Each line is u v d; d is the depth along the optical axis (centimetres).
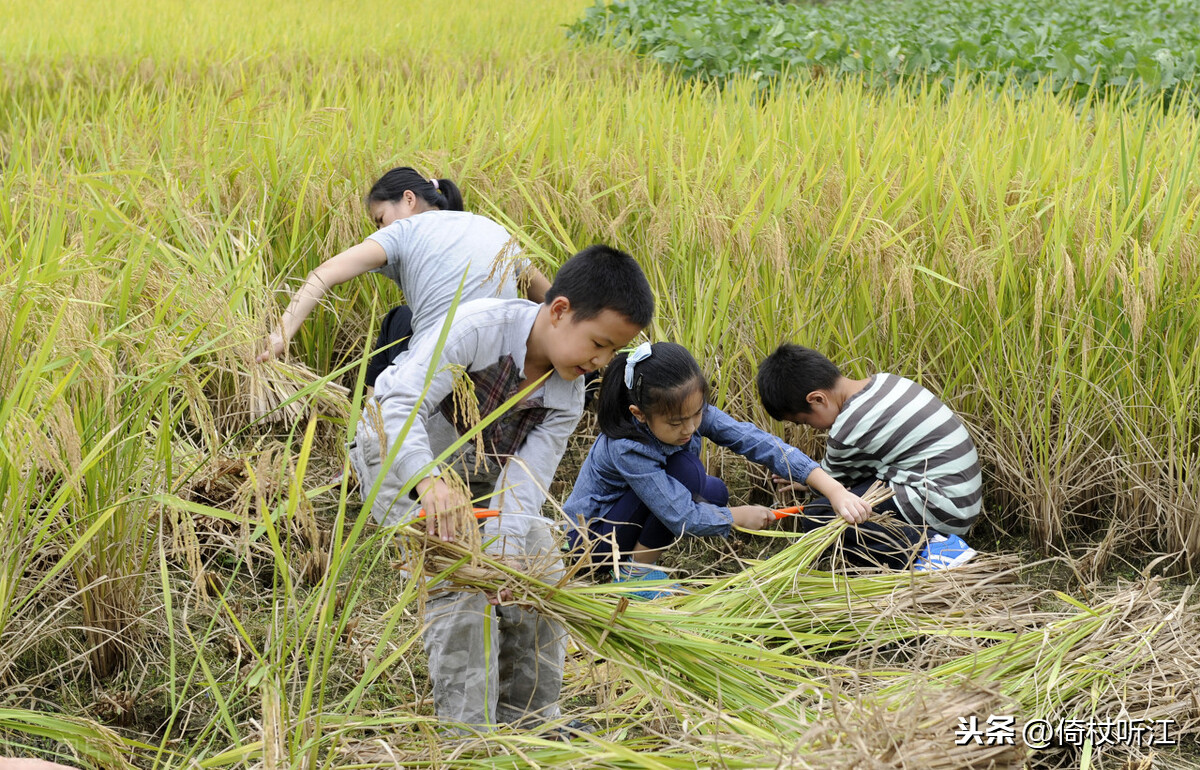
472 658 274
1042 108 693
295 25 1242
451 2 1576
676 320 445
